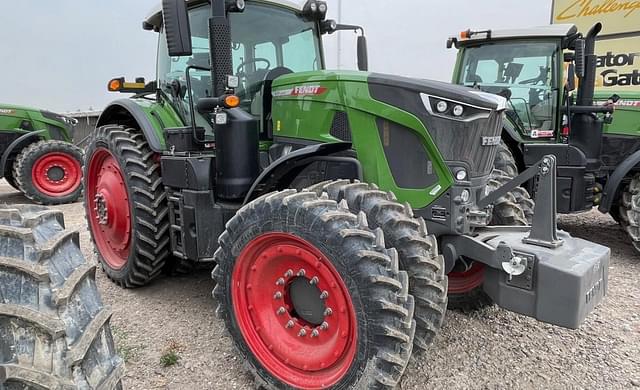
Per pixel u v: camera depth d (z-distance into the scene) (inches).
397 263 84.4
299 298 94.6
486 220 104.3
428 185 100.3
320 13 145.4
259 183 107.2
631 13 363.3
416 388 98.2
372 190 97.4
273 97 128.0
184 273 166.4
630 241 202.7
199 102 115.1
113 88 162.6
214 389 98.8
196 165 121.6
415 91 98.8
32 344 47.9
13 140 314.2
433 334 95.5
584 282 82.8
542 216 90.8
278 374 94.8
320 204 88.7
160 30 154.5
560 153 203.3
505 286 92.0
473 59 229.0
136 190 139.9
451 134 96.8
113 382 52.7
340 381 86.5
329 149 104.3
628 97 220.1
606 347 115.7
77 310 51.6
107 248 165.0
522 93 216.4
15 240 52.3
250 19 134.4
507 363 108.0
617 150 224.1
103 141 154.7
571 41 205.5
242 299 99.3
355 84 106.8
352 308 83.8
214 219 122.0
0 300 48.8
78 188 313.9
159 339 119.0
